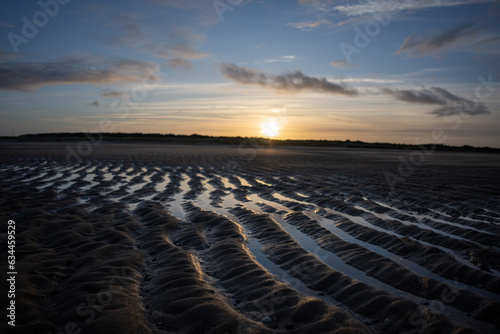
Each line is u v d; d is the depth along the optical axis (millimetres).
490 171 17172
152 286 4438
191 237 6531
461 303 3980
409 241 6125
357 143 64250
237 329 3443
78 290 4152
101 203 9578
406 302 3922
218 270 5047
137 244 6164
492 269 4941
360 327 3473
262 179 14570
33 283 4324
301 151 38688
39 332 3355
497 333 3424
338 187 12148
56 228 6859
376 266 5074
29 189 11344
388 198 10195
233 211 8875
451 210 8648
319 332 3412
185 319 3631
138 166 18812
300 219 7918
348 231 7043
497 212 8336
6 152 27562
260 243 6367
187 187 12492
